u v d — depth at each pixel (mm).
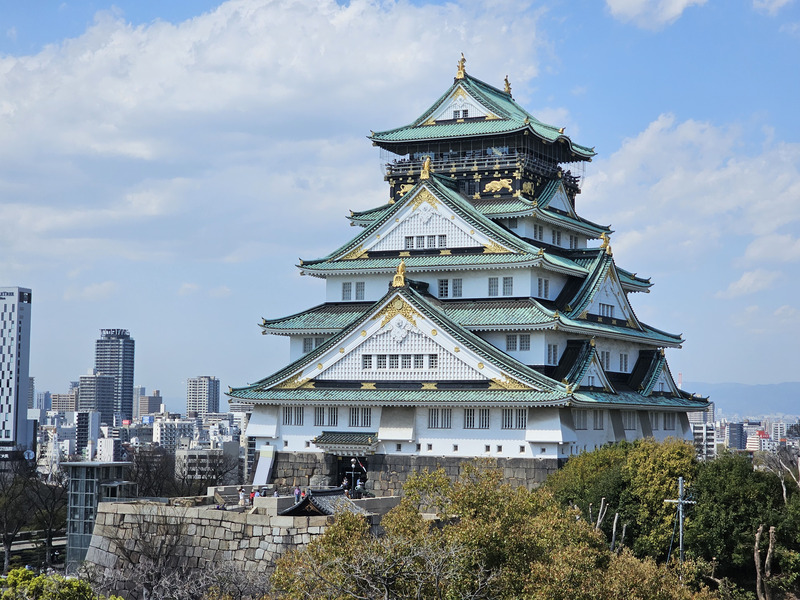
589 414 117250
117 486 114688
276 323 129500
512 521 66250
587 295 125375
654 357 136500
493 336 119625
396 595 61000
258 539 82438
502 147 137250
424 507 82312
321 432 120312
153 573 81625
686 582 75500
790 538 87750
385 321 117875
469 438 112812
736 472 90000
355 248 129750
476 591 60719
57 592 67500
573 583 63344
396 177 140250
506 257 120625
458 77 141625
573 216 143250
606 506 89625
